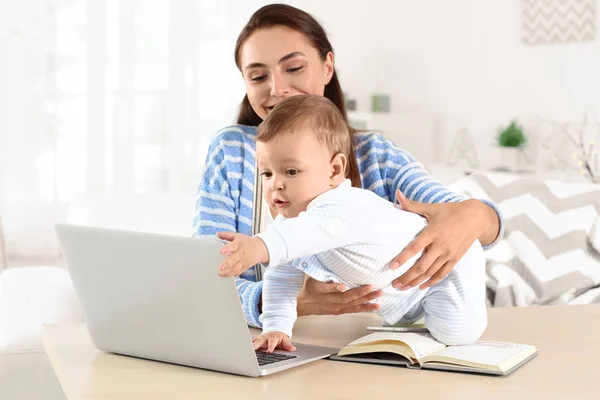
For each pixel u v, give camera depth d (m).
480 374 1.05
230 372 1.06
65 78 5.31
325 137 1.14
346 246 1.09
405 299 1.19
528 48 5.01
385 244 1.10
